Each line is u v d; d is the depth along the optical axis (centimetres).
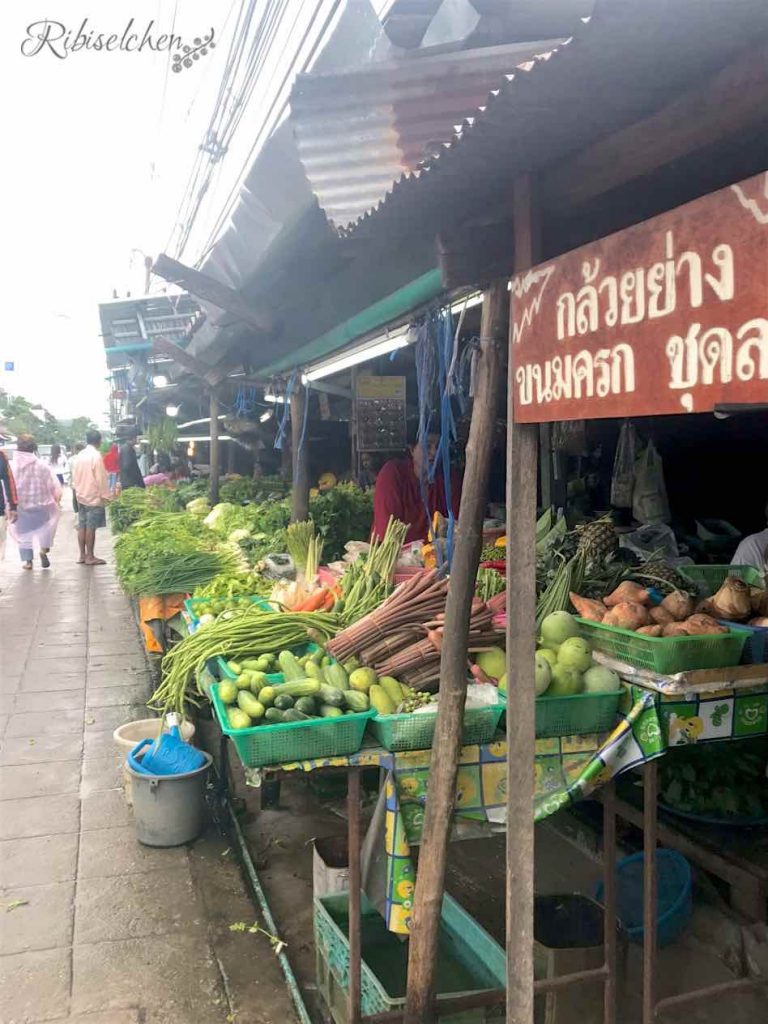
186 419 1727
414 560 444
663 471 650
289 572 542
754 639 260
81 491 1222
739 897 317
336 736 242
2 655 734
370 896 262
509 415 192
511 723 203
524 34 248
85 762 497
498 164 175
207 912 343
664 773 353
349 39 324
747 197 119
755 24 119
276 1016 283
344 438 1076
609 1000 253
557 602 315
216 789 446
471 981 274
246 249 429
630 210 192
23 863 380
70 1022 277
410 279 323
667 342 137
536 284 175
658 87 140
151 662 687
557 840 402
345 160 271
